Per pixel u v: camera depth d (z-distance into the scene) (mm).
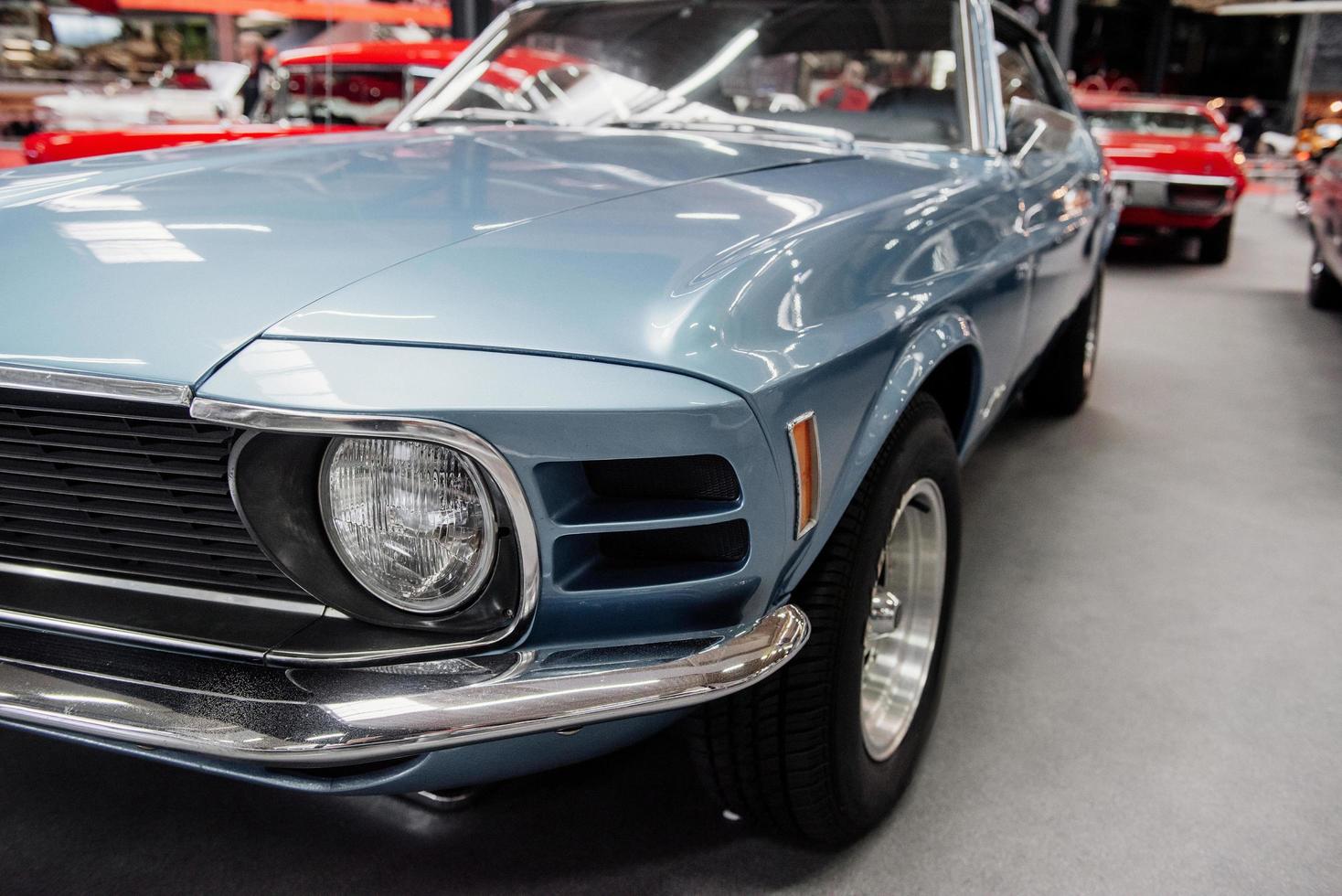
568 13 2381
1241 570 2500
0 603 1135
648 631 1063
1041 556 2557
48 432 1080
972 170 1933
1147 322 5496
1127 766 1729
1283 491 3041
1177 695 1947
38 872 1430
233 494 1016
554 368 971
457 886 1436
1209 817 1609
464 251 1122
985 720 1854
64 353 1003
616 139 1852
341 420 930
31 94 3756
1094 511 2857
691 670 1034
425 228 1194
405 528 1004
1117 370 4445
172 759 1094
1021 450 3361
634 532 1079
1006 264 1783
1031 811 1614
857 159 1842
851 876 1473
